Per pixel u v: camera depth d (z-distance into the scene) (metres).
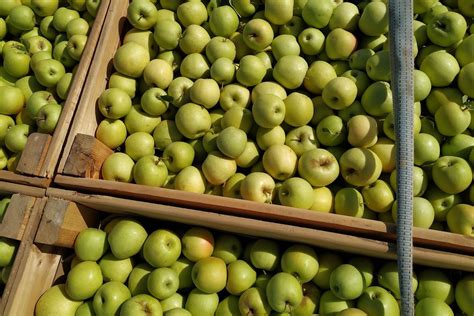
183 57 1.17
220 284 0.90
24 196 0.94
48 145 0.98
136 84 1.12
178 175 1.00
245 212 0.87
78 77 1.06
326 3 1.08
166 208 0.89
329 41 1.07
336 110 1.03
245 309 0.89
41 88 1.19
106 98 1.04
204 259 0.92
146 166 0.98
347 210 0.92
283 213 0.85
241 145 0.97
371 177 0.92
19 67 1.19
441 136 0.98
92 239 0.93
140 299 0.88
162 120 1.10
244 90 1.07
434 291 0.87
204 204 0.88
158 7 1.23
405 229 0.78
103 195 0.93
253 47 1.10
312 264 0.89
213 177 0.98
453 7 1.10
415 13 1.10
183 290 0.95
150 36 1.16
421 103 1.03
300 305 0.89
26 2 1.29
